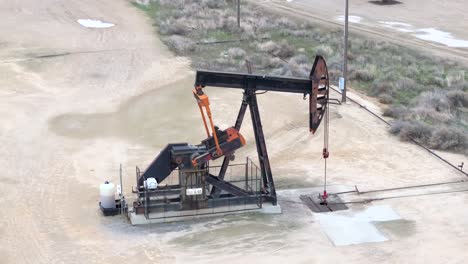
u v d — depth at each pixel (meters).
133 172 28.42
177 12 70.56
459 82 45.94
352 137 33.16
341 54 53.44
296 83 23.44
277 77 23.33
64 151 30.88
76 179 27.53
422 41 62.78
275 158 30.42
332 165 29.52
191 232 22.44
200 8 74.25
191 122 35.19
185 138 32.94
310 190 26.44
